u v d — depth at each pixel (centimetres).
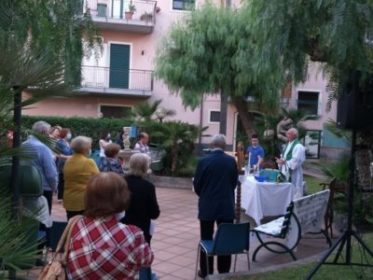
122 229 234
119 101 2188
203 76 1453
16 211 333
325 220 699
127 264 229
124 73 2156
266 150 1518
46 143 383
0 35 324
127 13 2086
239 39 1375
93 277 226
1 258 260
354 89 423
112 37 2141
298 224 566
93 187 238
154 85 2164
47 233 420
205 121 2152
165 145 1340
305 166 1616
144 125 1392
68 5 360
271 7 384
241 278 482
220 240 471
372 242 626
